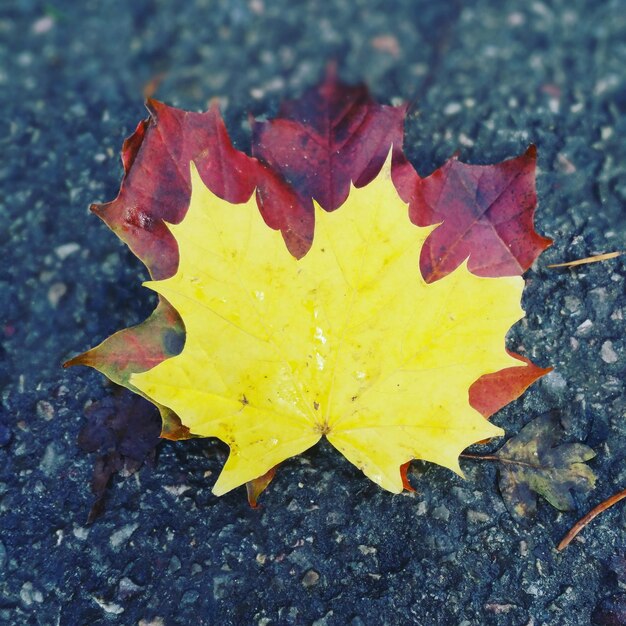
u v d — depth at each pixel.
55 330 0.54
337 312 0.46
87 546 0.50
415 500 0.50
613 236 0.54
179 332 0.48
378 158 0.49
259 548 0.50
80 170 0.57
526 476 0.50
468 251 0.49
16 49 0.62
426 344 0.46
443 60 0.60
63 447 0.52
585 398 0.51
